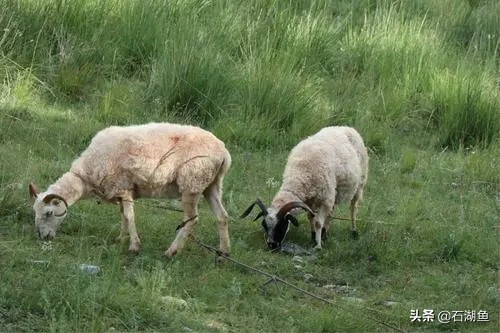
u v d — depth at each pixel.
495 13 18.02
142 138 8.52
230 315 7.62
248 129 12.68
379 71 15.37
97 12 14.54
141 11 14.73
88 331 6.75
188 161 8.48
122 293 7.43
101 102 12.88
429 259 9.52
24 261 8.02
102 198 8.71
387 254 9.30
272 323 7.57
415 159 12.71
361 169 10.24
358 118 13.83
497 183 12.38
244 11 16.38
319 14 16.33
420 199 11.19
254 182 11.32
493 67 15.75
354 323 7.63
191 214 8.60
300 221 10.38
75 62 13.62
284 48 15.12
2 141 11.27
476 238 9.99
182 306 7.50
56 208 8.45
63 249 8.55
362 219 10.48
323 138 9.95
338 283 8.75
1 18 13.42
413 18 17.30
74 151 11.34
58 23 14.06
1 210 9.25
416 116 14.50
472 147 13.58
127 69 14.15
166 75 13.24
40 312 7.05
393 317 7.95
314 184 9.57
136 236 8.62
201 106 13.10
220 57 14.00
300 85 13.71
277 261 9.02
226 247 8.76
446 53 15.98
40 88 12.98
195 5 15.84
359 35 16.31
